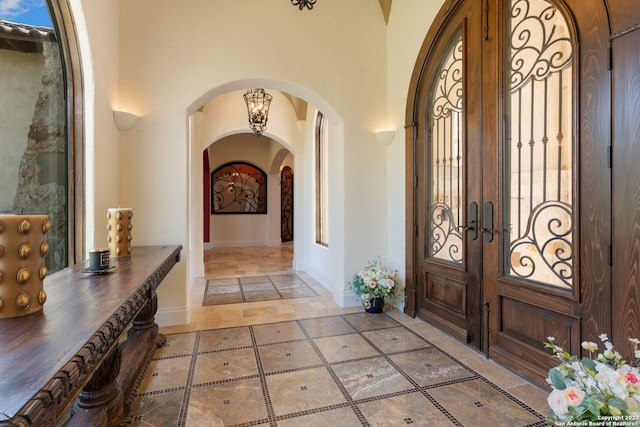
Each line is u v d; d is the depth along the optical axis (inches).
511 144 92.5
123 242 90.7
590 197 71.6
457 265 111.3
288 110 241.3
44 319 40.9
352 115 146.5
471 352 101.5
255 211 394.0
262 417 70.3
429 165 126.5
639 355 52.0
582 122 72.9
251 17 133.6
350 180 146.6
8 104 88.1
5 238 40.6
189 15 127.5
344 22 145.3
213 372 89.3
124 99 121.4
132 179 122.3
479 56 101.5
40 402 25.1
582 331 73.6
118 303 47.8
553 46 80.7
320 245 203.2
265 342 109.3
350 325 124.8
